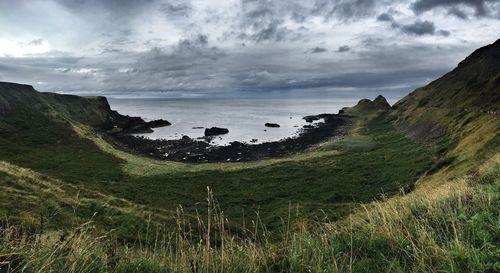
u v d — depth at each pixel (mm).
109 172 74688
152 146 115750
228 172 74562
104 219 32312
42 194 35500
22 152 87812
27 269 4645
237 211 48312
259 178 68938
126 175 72625
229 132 154750
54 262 4922
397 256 5652
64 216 24672
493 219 6297
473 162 44719
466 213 6859
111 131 150875
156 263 5477
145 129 166625
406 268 5301
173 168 79312
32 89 145875
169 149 110312
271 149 108812
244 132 154875
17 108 125062
